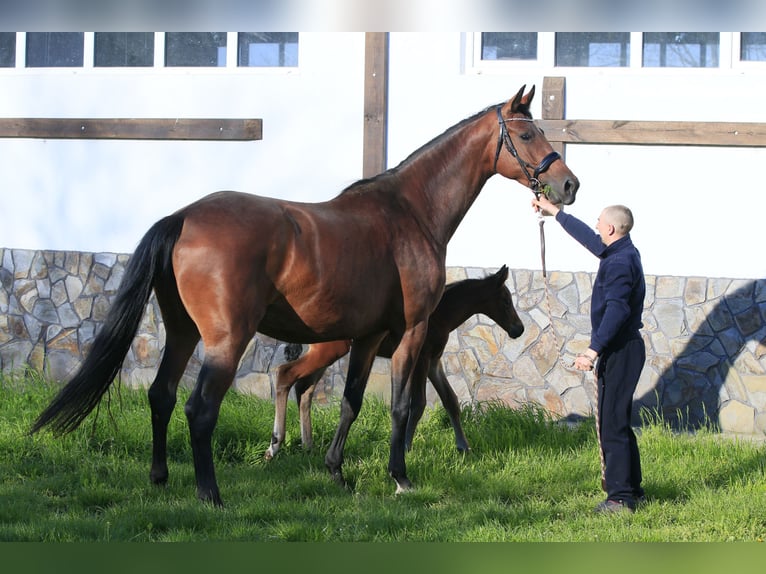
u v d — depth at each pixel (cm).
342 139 827
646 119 800
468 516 474
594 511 493
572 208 807
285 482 545
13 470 542
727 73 797
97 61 860
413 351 541
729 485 548
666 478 561
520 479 562
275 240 469
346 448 626
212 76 837
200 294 453
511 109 564
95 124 843
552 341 805
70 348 845
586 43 819
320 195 831
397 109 823
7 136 852
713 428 784
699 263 794
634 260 495
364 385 552
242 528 432
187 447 613
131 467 553
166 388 497
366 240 513
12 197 859
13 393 733
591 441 667
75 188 852
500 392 811
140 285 452
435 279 547
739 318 786
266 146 834
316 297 485
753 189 788
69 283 848
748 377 782
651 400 796
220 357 453
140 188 847
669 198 797
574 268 808
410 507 494
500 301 691
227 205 468
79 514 460
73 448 586
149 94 843
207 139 838
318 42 827
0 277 855
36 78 852
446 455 617
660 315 797
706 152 791
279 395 625
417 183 561
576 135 802
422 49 819
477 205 815
